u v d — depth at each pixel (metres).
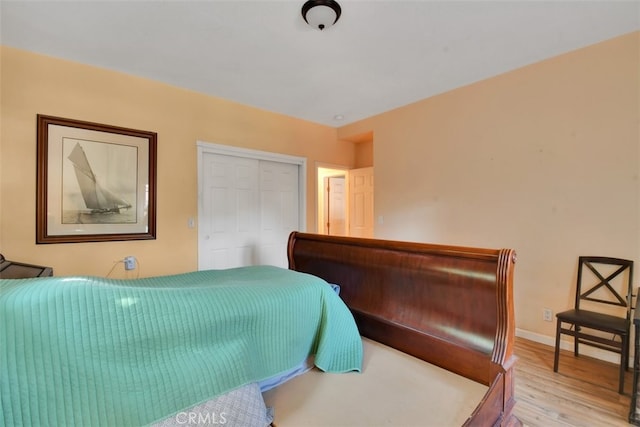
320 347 1.55
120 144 2.97
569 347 2.63
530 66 2.84
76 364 0.87
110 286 1.06
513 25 2.23
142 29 2.26
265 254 4.19
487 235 3.18
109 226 2.91
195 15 2.10
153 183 3.17
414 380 1.47
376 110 4.14
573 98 2.60
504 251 1.39
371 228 4.85
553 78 2.71
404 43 2.47
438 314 1.63
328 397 1.33
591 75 2.51
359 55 2.66
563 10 2.06
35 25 2.20
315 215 4.70
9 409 0.77
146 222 3.13
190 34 2.33
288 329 1.44
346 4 1.98
